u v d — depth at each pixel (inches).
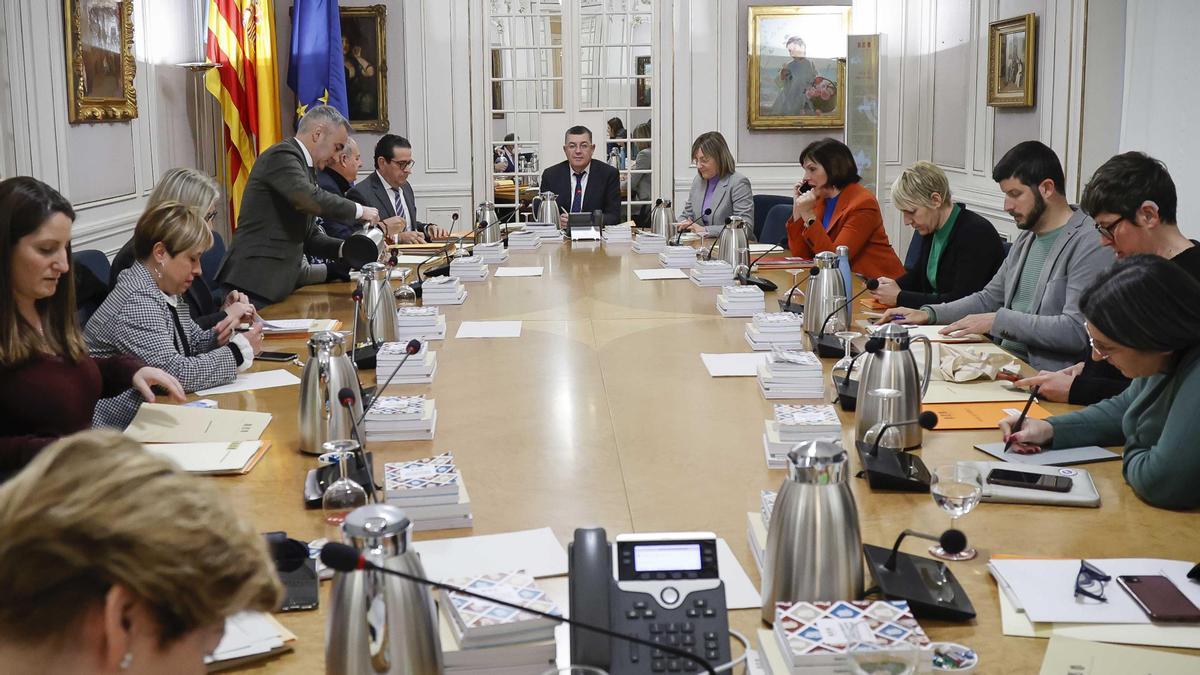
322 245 202.4
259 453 97.9
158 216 124.3
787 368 114.1
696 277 191.8
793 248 221.5
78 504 30.7
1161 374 86.7
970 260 169.8
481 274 199.3
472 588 60.6
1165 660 59.0
